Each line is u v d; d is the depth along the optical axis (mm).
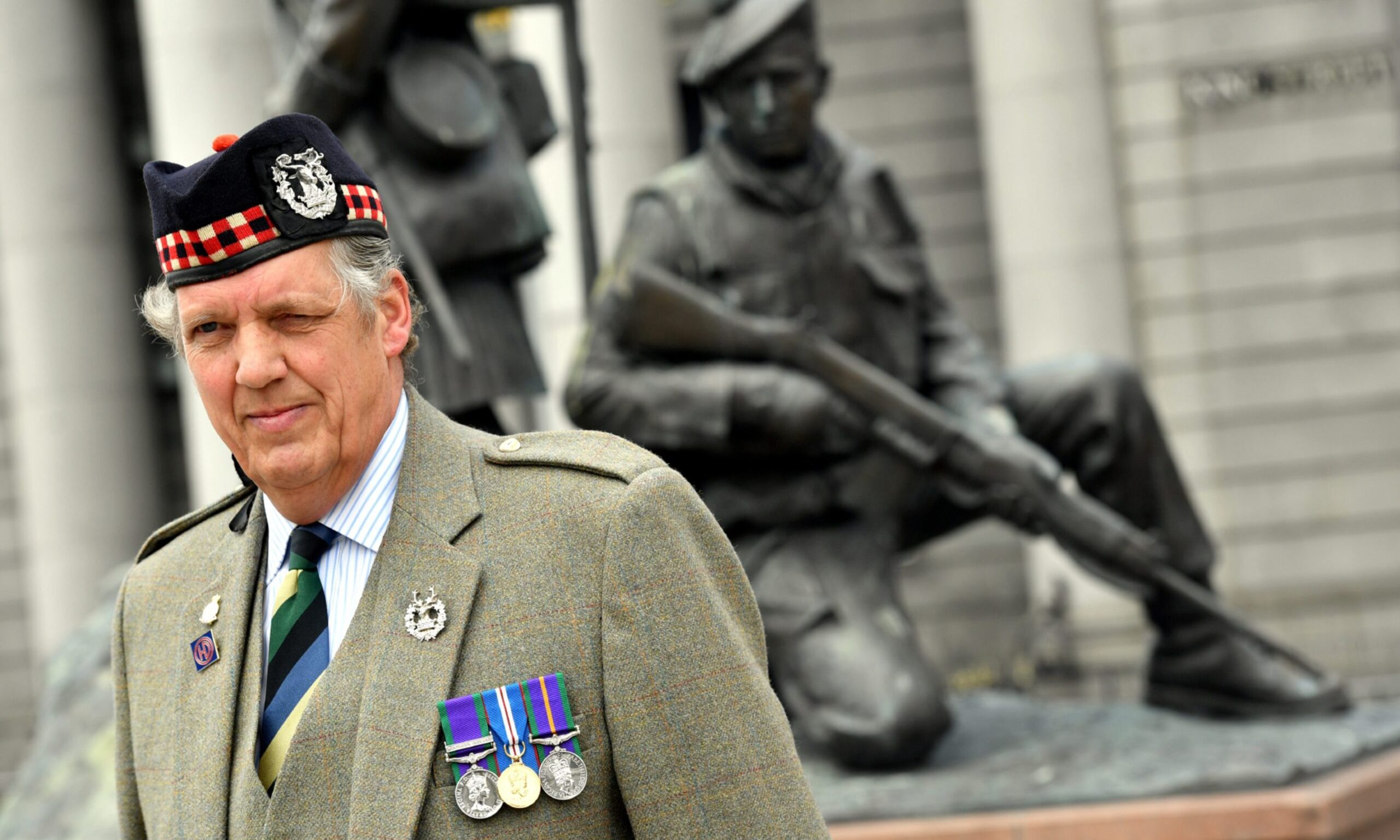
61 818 15672
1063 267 41562
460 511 6000
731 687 5801
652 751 5719
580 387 16594
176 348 6168
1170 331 43438
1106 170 41938
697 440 16156
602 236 37094
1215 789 14820
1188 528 17406
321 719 5754
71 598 46812
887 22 47719
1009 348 42500
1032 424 17344
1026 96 41688
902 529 17688
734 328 16250
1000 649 45594
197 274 5727
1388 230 43031
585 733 5758
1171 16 43188
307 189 5789
